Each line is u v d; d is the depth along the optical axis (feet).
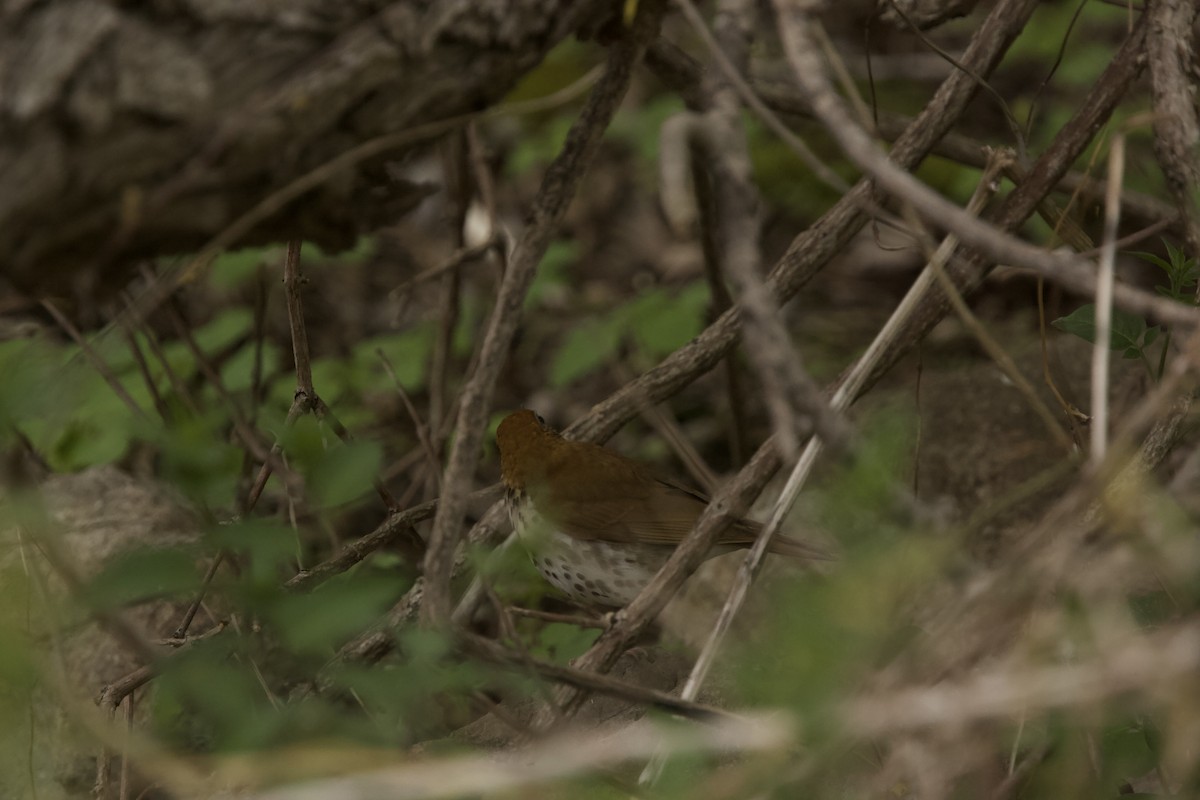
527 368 41.81
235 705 12.11
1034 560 13.48
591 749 13.15
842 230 21.71
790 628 11.55
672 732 12.89
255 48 12.82
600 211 47.85
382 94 13.82
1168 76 17.47
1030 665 12.73
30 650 12.74
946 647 13.26
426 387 38.83
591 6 15.48
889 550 12.03
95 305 13.96
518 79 15.47
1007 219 20.34
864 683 12.67
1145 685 11.59
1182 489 20.33
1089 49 43.42
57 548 12.91
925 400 33.19
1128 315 19.72
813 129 44.16
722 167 13.34
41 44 11.87
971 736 13.12
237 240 14.56
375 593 11.93
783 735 11.82
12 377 14.12
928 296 20.93
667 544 26.66
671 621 28.60
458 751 16.30
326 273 44.09
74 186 12.23
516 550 18.44
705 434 38.50
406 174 46.52
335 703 18.22
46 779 23.41
